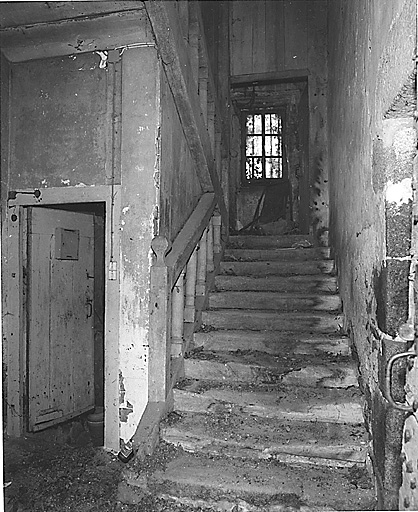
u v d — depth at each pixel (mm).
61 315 4008
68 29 3260
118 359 3232
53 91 3475
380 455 2078
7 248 3646
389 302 1914
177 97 3492
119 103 3316
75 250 4168
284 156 7555
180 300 3332
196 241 3668
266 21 5805
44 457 3256
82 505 2574
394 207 1918
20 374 3635
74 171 3410
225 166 5531
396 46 1733
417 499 1696
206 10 5828
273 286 4180
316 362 3176
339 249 3922
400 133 1919
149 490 2479
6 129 3547
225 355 3432
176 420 2951
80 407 4199
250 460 2631
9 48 3457
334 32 4418
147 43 3221
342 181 3705
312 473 2486
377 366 2188
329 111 5000
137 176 3227
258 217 7406
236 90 6961
